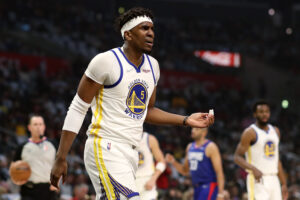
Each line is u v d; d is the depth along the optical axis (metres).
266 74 33.81
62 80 23.84
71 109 3.81
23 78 22.94
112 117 3.82
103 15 33.72
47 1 32.03
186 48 33.84
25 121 18.62
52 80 23.48
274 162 7.27
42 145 7.42
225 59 34.12
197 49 34.19
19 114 18.94
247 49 35.16
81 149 15.86
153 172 7.71
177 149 19.92
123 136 3.82
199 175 8.05
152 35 3.88
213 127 23.28
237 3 38.75
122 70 3.79
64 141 3.78
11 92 20.55
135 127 3.89
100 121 3.83
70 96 22.55
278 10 38.69
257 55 34.84
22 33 27.00
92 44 30.06
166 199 11.49
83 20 31.25
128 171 3.79
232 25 37.19
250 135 7.22
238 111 28.25
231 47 34.75
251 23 38.47
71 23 30.56
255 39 36.81
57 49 27.86
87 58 28.81
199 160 8.04
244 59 34.16
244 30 37.19
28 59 24.12
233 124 26.44
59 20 30.20
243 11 38.91
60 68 24.91
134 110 3.87
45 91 22.27
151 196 7.57
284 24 37.97
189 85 28.94
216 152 7.94
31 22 28.34
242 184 14.45
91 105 3.92
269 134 7.28
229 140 22.89
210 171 8.01
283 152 20.67
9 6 28.67
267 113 7.23
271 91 33.53
